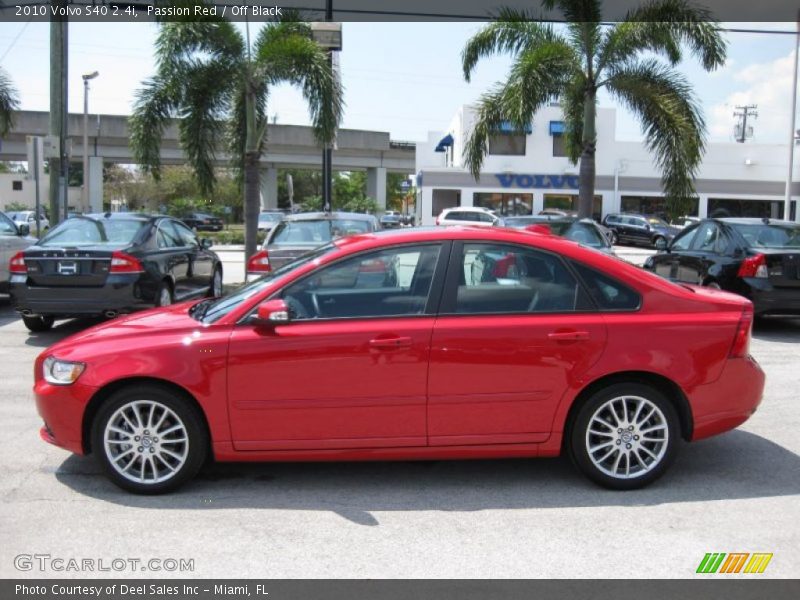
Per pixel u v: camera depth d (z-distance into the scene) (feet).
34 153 49.24
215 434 14.98
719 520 14.11
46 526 13.84
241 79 49.93
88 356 15.14
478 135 58.13
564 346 14.98
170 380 14.80
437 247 15.52
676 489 15.65
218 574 12.06
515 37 55.88
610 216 126.21
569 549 12.91
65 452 17.92
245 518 14.21
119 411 15.06
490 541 13.21
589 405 15.16
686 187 54.60
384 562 12.44
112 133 166.20
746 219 36.32
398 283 15.37
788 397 23.06
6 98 72.33
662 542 13.19
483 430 15.10
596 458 15.43
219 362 14.79
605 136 138.92
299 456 15.12
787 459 17.53
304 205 149.48
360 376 14.82
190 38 47.73
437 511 14.53
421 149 159.43
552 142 137.18
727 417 15.52
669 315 15.34
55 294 30.78
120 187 207.82
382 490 15.64
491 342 14.85
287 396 14.84
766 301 32.35
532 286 15.39
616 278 15.51
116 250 30.94
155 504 14.87
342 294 15.31
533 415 15.11
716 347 15.28
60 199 51.24
